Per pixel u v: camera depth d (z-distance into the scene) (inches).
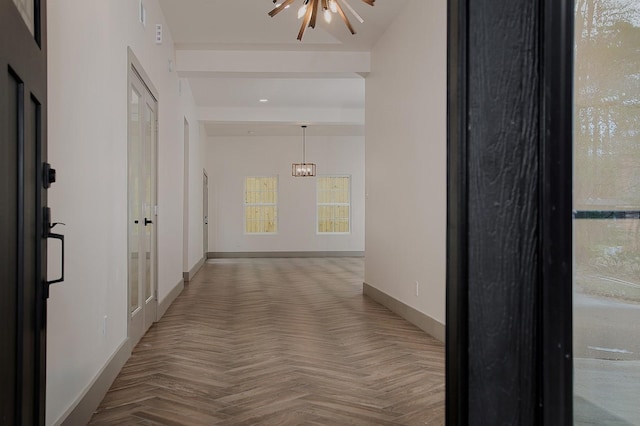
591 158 27.8
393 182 234.5
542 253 27.1
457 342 27.5
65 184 93.4
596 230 27.8
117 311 138.5
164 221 232.4
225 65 277.6
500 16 27.6
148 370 140.9
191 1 215.2
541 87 27.4
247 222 569.3
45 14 64.1
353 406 113.2
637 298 28.4
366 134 287.1
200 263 449.4
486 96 27.5
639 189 28.4
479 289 27.1
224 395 120.3
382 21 235.0
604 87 28.5
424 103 193.0
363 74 285.3
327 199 576.4
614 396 27.9
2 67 47.1
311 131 527.5
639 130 28.6
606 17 28.7
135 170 171.5
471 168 27.2
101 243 120.4
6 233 49.9
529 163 27.4
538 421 27.0
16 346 53.7
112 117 132.4
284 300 266.4
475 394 26.9
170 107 253.3
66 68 94.2
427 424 103.3
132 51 160.1
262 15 230.2
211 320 213.2
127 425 102.3
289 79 342.3
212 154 561.3
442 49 175.0
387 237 244.7
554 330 26.8
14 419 53.0
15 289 53.5
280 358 153.7
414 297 205.0
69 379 95.3
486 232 27.2
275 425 102.2
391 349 165.0
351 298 273.6
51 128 85.9
